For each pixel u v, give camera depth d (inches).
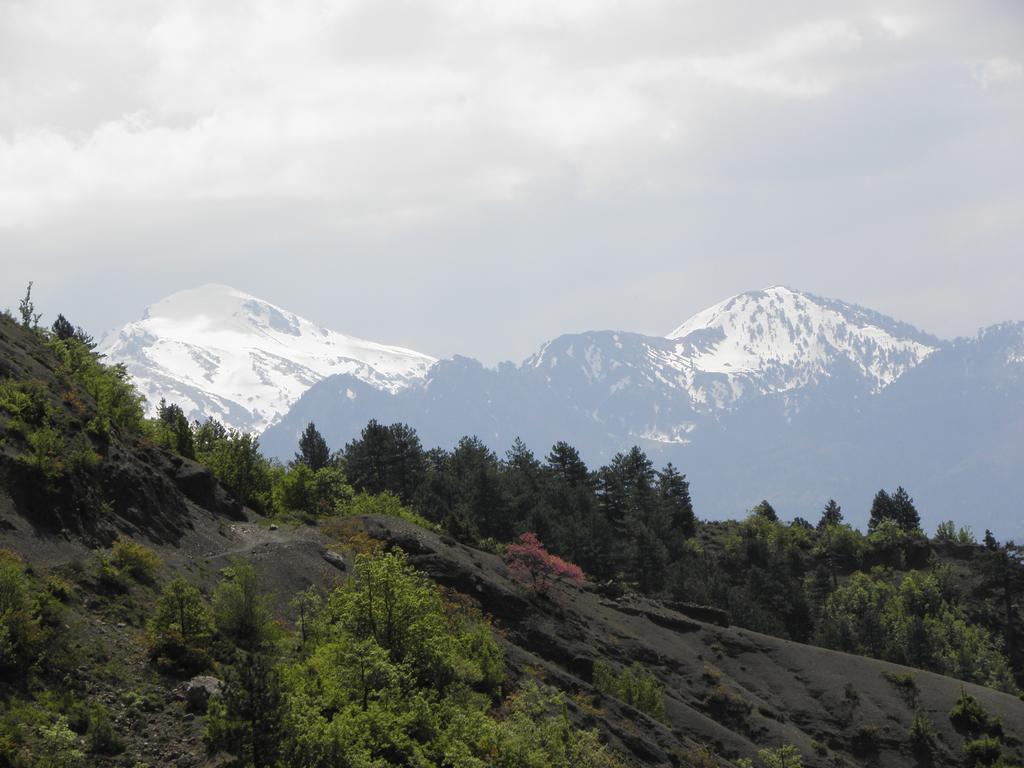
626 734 2866.6
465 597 3400.6
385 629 2279.8
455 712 2095.2
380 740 1865.2
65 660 1786.4
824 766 3730.3
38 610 1840.6
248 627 2139.5
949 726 4202.8
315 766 1684.3
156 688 1841.8
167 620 2010.3
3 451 2319.1
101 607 2031.3
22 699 1657.2
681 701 3686.0
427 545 3656.5
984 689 4542.3
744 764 2832.2
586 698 2984.7
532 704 2349.9
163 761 1657.2
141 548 2308.1
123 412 3265.3
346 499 4453.7
